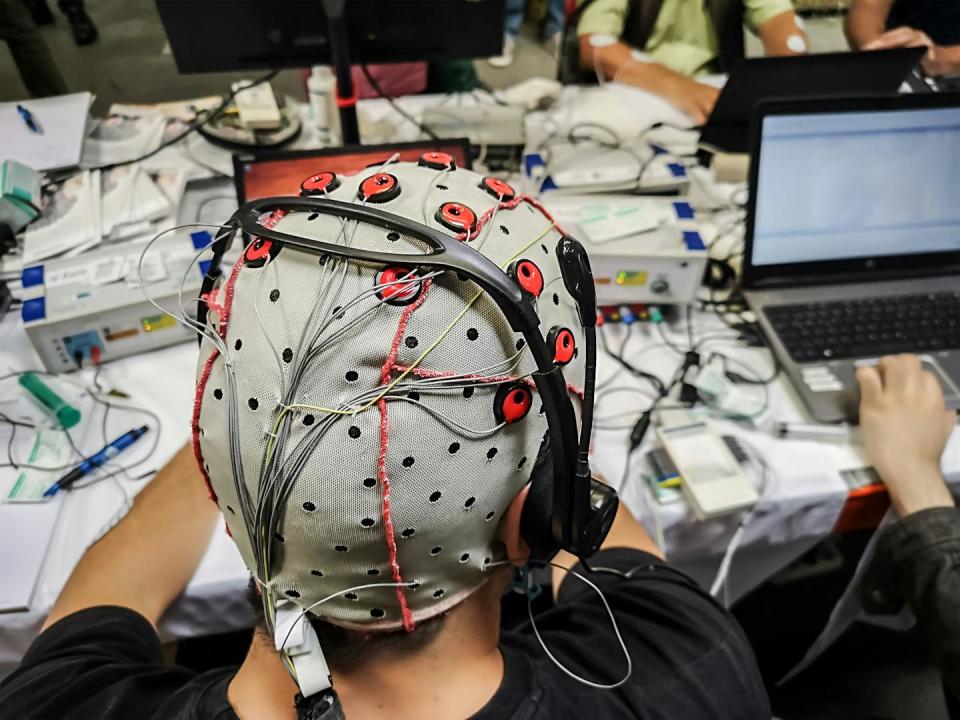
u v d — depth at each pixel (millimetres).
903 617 883
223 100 1265
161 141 1182
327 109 1166
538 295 376
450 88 1585
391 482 350
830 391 832
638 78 1383
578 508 393
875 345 880
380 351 339
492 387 360
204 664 918
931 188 922
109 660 534
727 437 802
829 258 942
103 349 857
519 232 403
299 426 344
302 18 1007
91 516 711
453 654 450
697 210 1110
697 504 727
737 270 1007
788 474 771
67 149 1107
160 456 770
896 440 760
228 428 367
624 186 1040
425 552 390
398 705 445
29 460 753
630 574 612
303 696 395
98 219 982
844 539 1129
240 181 918
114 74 1504
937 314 913
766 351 915
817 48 1631
